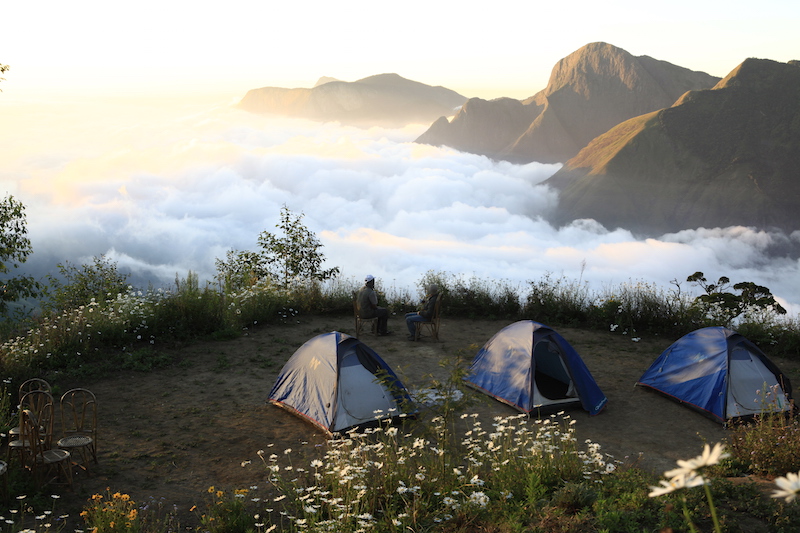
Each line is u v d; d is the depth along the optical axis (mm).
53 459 6328
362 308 13750
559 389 9953
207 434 8297
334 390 8586
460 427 8711
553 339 9867
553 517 4992
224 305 14594
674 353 10188
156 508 6098
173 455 7551
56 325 11953
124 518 5301
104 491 6445
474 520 5270
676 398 9773
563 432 8547
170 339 12836
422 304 13875
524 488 5926
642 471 6707
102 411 8992
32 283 12430
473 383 10398
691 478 1472
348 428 8352
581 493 5387
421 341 13664
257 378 10852
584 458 6598
